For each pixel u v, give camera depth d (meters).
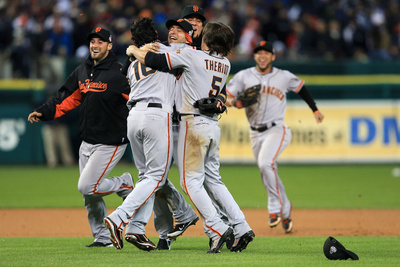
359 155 65.00
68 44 68.69
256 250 23.12
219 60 22.31
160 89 21.98
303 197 43.59
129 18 72.88
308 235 28.39
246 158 64.69
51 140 65.38
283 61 64.88
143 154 22.59
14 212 36.62
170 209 23.48
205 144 21.84
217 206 23.80
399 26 81.38
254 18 75.50
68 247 24.22
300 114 65.00
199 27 25.12
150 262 20.06
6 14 72.44
